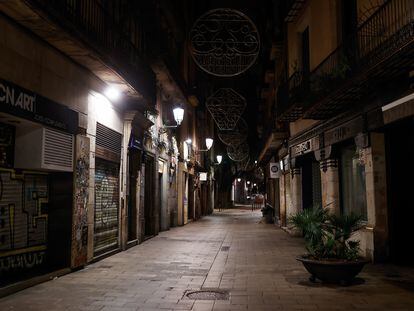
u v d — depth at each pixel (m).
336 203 12.84
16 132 8.33
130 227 14.81
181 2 23.91
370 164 10.31
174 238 16.98
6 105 7.08
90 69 10.30
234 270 9.74
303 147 15.88
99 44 9.38
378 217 10.16
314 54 14.06
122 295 7.28
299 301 6.83
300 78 14.90
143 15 15.22
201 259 11.41
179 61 24.75
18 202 8.35
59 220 9.39
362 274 8.88
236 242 15.62
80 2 9.37
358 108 10.76
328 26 12.56
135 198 14.94
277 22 19.53
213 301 6.89
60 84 9.07
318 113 12.27
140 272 9.45
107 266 10.22
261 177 51.28
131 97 13.00
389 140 10.27
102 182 11.76
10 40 7.29
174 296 7.23
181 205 24.20
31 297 7.10
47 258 9.31
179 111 17.61
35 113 7.98
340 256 8.16
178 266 10.28
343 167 12.75
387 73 8.49
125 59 11.79
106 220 11.98
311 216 8.45
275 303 6.73
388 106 8.07
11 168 8.18
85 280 8.54
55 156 8.77
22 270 8.44
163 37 17.88
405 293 7.28
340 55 11.18
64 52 9.12
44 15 7.24
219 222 27.56
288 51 17.55
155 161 17.94
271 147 22.66
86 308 6.44
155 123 17.80
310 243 8.38
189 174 28.44
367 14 10.14
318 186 16.47
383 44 8.45
